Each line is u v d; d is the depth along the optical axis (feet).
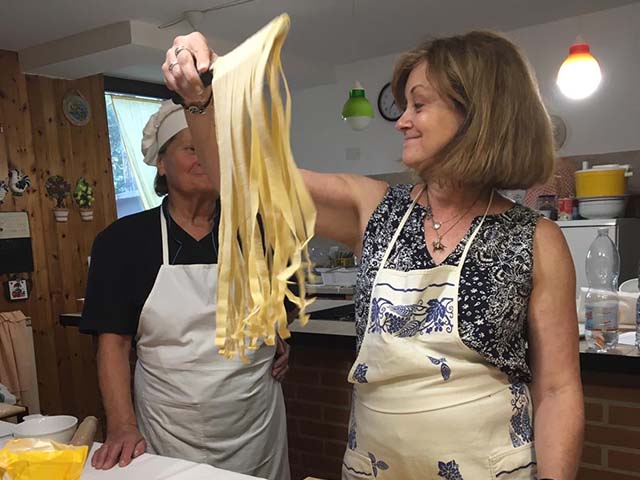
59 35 13.61
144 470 4.05
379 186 4.09
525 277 3.35
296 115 19.94
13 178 14.16
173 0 11.97
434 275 3.45
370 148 18.42
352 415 3.88
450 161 3.26
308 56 17.44
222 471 3.95
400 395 3.47
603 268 7.98
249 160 2.60
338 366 7.57
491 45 3.34
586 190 13.14
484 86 3.20
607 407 5.75
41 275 14.74
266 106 2.48
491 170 3.26
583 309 7.09
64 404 15.16
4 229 13.94
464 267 3.42
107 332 5.21
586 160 14.64
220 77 2.72
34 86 14.83
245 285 2.81
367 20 14.12
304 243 2.48
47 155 14.99
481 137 3.19
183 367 5.17
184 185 5.20
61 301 15.17
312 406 7.84
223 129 2.68
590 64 10.57
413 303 3.45
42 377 14.70
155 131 5.43
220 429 5.21
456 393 3.36
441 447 3.36
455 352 3.37
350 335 6.98
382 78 17.88
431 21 14.40
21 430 4.26
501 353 3.35
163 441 5.26
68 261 15.34
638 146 13.96
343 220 4.01
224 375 5.17
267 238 2.62
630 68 13.91
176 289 5.22
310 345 7.25
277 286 2.51
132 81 17.44
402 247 3.63
